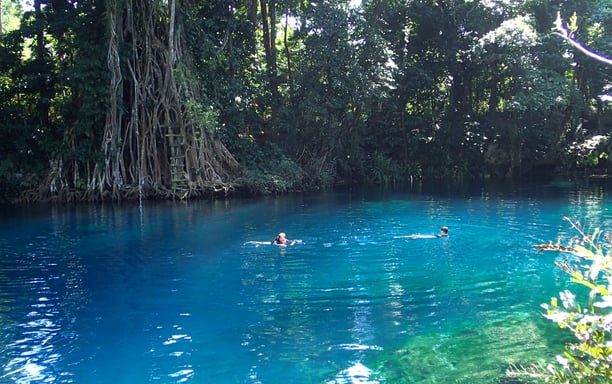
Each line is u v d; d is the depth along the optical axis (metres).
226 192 20.30
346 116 24.86
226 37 21.73
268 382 4.81
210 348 5.59
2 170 18.80
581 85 28.59
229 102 21.64
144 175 19.67
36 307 6.98
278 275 8.59
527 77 24.88
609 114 28.42
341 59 22.98
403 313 6.66
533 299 7.18
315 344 5.67
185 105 19.30
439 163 29.97
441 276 8.45
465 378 4.79
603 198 18.72
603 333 3.01
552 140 29.02
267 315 6.61
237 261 9.59
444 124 29.41
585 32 25.81
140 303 7.12
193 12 20.77
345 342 5.71
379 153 28.62
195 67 20.70
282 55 26.59
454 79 30.22
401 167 29.11
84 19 19.52
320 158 25.28
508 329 6.04
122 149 19.55
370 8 27.67
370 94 23.92
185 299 7.30
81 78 18.42
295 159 24.20
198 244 11.22
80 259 9.82
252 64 23.44
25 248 10.90
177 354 5.45
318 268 9.05
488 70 29.02
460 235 12.05
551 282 8.01
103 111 18.89
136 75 19.80
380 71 24.30
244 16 24.06
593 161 12.62
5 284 8.12
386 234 12.27
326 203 18.52
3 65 20.36
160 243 11.34
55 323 6.37
